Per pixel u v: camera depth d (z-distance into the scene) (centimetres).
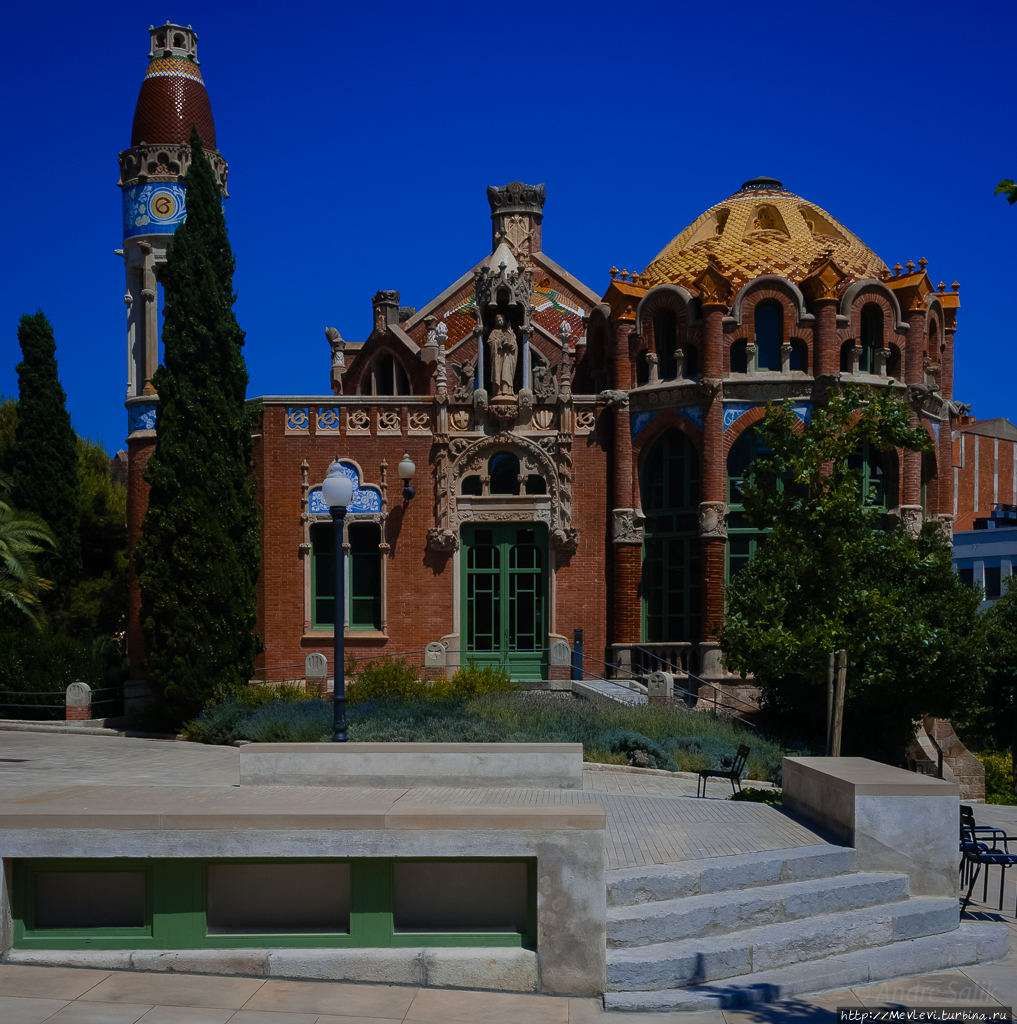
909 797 1192
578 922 932
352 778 1552
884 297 2861
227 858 947
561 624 2944
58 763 2019
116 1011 850
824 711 2422
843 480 1789
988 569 5259
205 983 918
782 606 1847
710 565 2761
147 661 2577
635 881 1030
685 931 1007
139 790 1119
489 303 3009
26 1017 833
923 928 1116
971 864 1311
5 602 3141
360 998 901
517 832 937
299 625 2955
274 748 1551
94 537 4156
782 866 1123
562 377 2977
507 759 1561
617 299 2962
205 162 2739
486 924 960
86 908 962
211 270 2694
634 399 2923
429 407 2997
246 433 2783
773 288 2827
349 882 957
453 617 2956
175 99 3186
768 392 2805
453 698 2361
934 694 2331
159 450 2623
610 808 1439
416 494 2986
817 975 995
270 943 951
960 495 5741
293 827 942
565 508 2945
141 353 3228
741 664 2303
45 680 2764
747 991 945
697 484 2858
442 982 933
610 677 2920
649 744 2105
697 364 2842
